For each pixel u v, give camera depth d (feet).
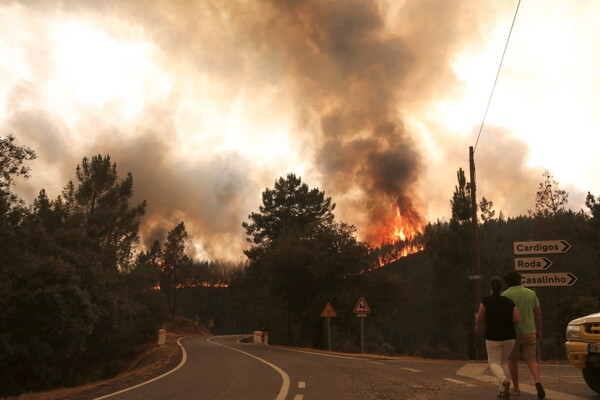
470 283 113.60
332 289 130.82
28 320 99.60
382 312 131.54
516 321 24.77
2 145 109.70
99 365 144.77
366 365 53.11
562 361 54.95
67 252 120.57
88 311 106.32
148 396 34.12
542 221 160.97
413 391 30.86
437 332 155.22
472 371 43.11
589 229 152.35
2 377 100.48
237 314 388.78
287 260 131.13
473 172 79.00
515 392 26.53
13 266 107.14
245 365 58.85
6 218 110.01
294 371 48.60
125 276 185.47
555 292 134.92
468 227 117.39
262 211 252.83
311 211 249.96
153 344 180.45
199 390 36.40
